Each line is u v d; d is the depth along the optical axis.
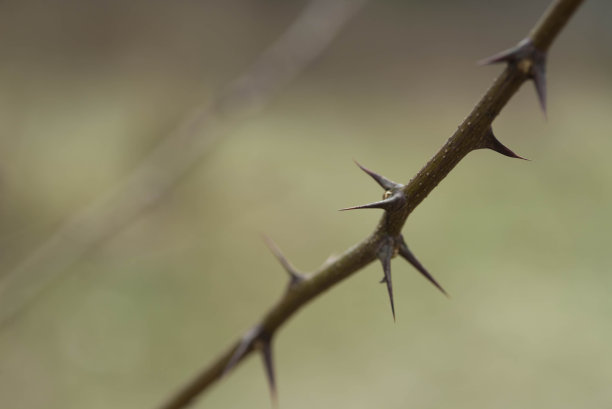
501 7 2.66
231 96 0.69
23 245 0.89
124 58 1.91
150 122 1.41
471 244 1.34
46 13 1.65
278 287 1.20
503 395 0.93
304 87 2.18
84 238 0.66
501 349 1.02
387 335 1.06
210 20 2.22
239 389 0.93
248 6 2.35
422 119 2.07
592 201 1.54
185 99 1.55
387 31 2.48
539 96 0.30
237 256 1.25
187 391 0.36
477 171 1.70
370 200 1.50
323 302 1.15
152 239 0.99
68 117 1.51
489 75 2.39
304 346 1.04
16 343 0.91
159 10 2.12
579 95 2.19
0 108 1.25
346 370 0.99
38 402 0.84
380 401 0.92
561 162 1.75
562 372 0.97
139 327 1.01
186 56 2.06
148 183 0.68
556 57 2.40
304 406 0.91
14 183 1.13
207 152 0.78
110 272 1.08
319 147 1.73
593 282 1.20
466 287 1.19
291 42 0.67
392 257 0.31
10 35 1.38
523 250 1.33
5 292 0.62
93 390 0.88
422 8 2.59
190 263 1.19
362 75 2.31
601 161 1.75
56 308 0.99
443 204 1.52
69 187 1.21
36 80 1.45
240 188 1.33
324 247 1.32
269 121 1.85
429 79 2.32
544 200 1.54
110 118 1.51
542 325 1.08
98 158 1.33
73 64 1.79
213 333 1.06
